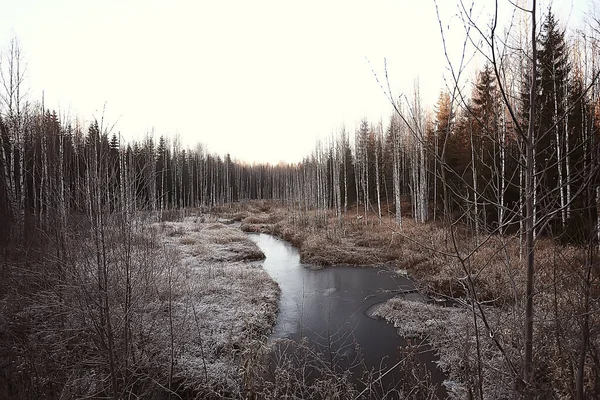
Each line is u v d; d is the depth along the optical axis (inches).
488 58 84.6
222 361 299.7
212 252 744.3
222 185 2174.0
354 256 693.9
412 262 565.9
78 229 197.0
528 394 94.3
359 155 1456.7
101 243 196.2
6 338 250.7
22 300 271.3
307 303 476.4
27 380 210.7
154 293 274.1
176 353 293.9
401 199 1293.1
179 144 1916.8
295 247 893.8
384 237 792.3
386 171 1350.9
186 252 719.7
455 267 124.6
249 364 239.1
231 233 986.1
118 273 208.2
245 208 1846.7
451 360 252.1
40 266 270.7
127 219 215.0
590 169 84.5
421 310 386.3
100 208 189.2
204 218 1328.7
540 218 93.3
